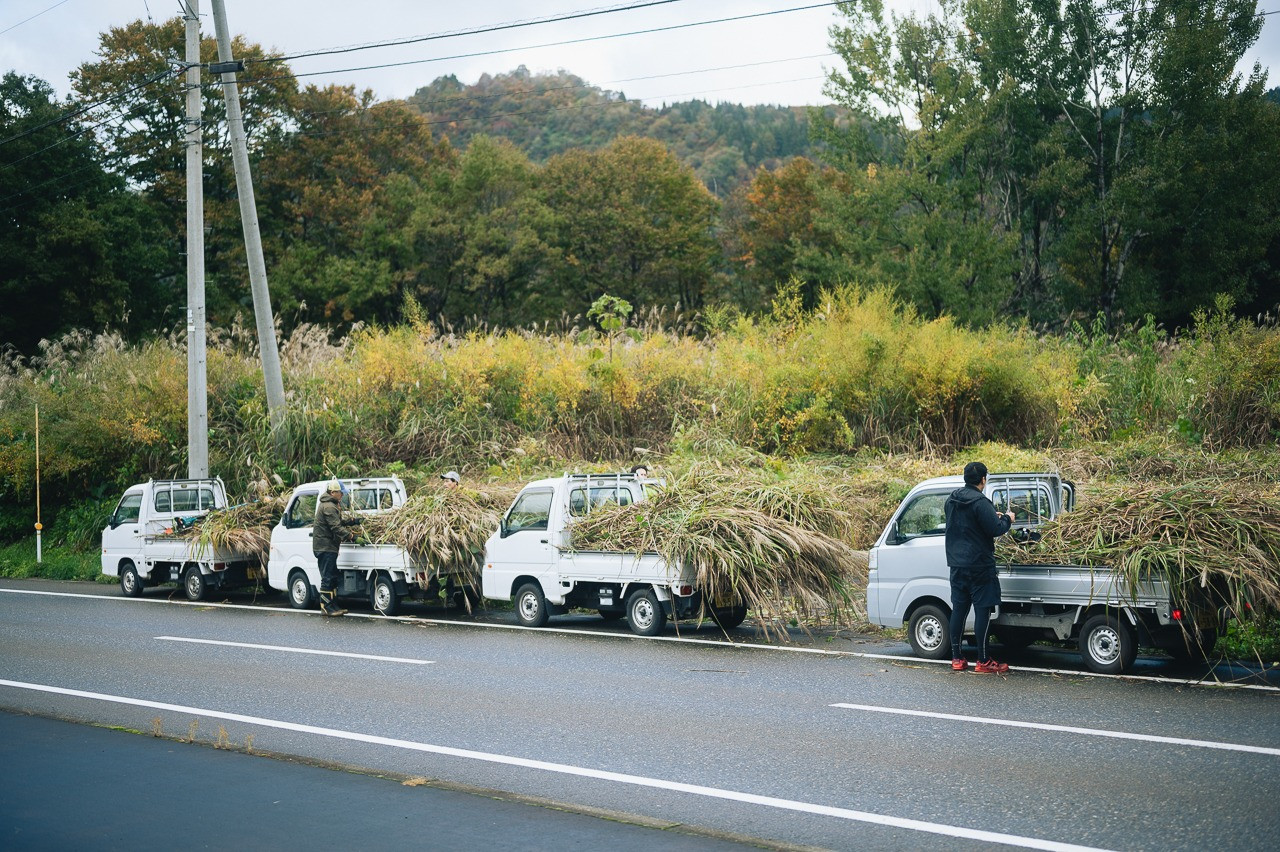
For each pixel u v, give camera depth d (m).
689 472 13.90
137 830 5.75
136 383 23.67
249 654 11.95
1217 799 6.16
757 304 57.00
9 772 6.97
